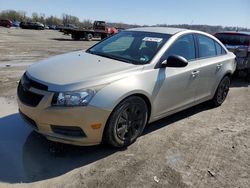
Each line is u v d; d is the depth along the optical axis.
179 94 5.11
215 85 6.18
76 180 3.61
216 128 5.45
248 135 5.23
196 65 5.42
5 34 31.86
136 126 4.50
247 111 6.54
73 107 3.73
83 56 4.90
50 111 3.74
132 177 3.73
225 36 10.04
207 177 3.85
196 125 5.53
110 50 5.16
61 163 3.95
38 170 3.77
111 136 4.12
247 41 9.56
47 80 3.90
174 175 3.84
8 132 4.70
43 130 3.91
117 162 4.04
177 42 5.15
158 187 3.58
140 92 4.28
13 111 5.57
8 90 6.88
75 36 31.92
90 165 3.94
